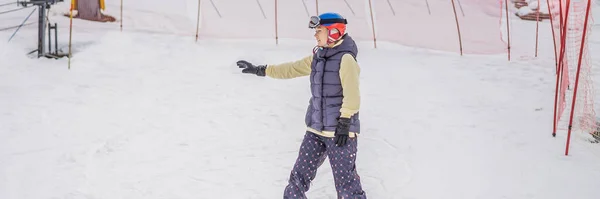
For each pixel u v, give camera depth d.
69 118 6.14
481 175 4.89
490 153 5.39
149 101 6.82
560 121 6.20
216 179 4.79
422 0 11.60
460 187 4.66
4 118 6.02
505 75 8.21
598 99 7.01
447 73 8.26
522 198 4.46
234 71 8.09
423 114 6.53
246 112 6.55
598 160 5.20
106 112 6.39
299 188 3.94
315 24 3.77
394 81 7.82
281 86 7.54
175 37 9.71
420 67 8.55
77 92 7.00
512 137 5.80
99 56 8.44
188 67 8.22
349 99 3.68
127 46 8.96
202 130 5.97
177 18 10.80
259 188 4.63
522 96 7.23
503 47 9.80
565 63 6.36
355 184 3.93
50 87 7.11
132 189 4.57
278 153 5.39
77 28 9.86
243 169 5.00
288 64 4.15
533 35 10.98
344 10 11.21
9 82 7.20
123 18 10.65
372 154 5.35
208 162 5.15
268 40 9.82
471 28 10.48
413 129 6.04
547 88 7.60
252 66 4.21
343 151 3.83
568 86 7.30
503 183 4.73
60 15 10.66
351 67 3.70
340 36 3.81
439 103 6.92
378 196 4.50
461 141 5.70
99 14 10.49
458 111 6.63
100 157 5.19
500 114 6.53
